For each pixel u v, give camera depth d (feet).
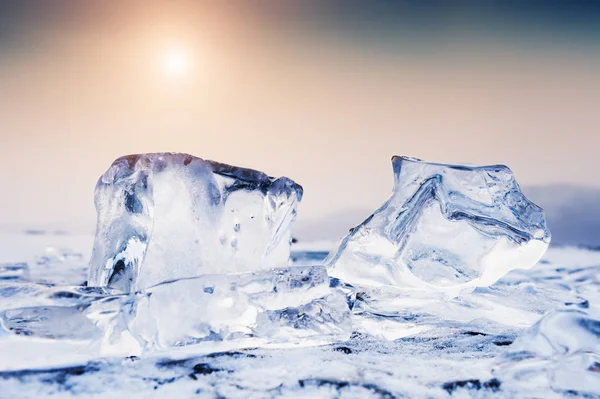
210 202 8.25
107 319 7.58
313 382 7.14
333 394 7.03
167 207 8.21
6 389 7.06
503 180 8.43
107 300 7.63
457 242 8.30
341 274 8.52
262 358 7.47
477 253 8.27
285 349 7.66
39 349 7.58
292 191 8.43
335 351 7.63
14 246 12.26
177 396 6.99
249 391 7.05
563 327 7.41
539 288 9.23
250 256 8.32
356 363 7.41
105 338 7.54
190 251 8.20
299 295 7.85
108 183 8.27
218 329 7.69
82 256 11.40
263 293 7.79
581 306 8.57
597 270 10.43
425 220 8.30
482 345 7.77
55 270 10.39
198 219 8.22
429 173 8.41
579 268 10.58
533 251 8.30
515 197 8.41
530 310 8.49
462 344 7.79
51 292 7.75
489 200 8.35
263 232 8.37
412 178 8.47
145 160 8.22
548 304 8.66
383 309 8.38
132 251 8.11
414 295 8.50
